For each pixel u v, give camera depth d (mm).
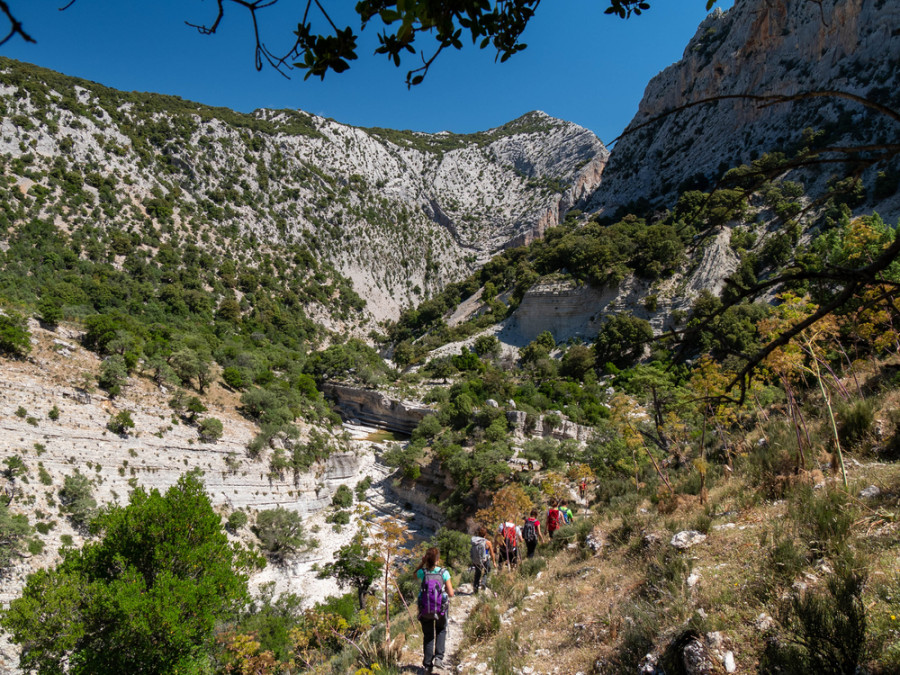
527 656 6891
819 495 7266
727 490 9867
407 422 74625
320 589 39469
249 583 37875
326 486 53688
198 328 89312
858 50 102000
